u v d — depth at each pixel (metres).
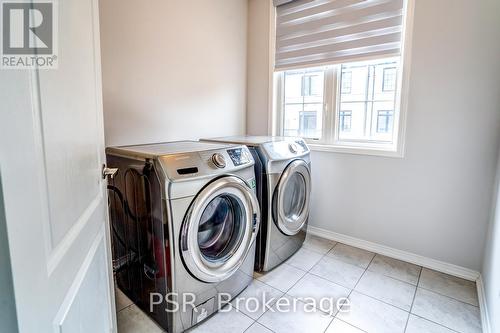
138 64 2.08
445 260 2.15
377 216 2.41
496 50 1.82
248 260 1.91
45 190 0.62
